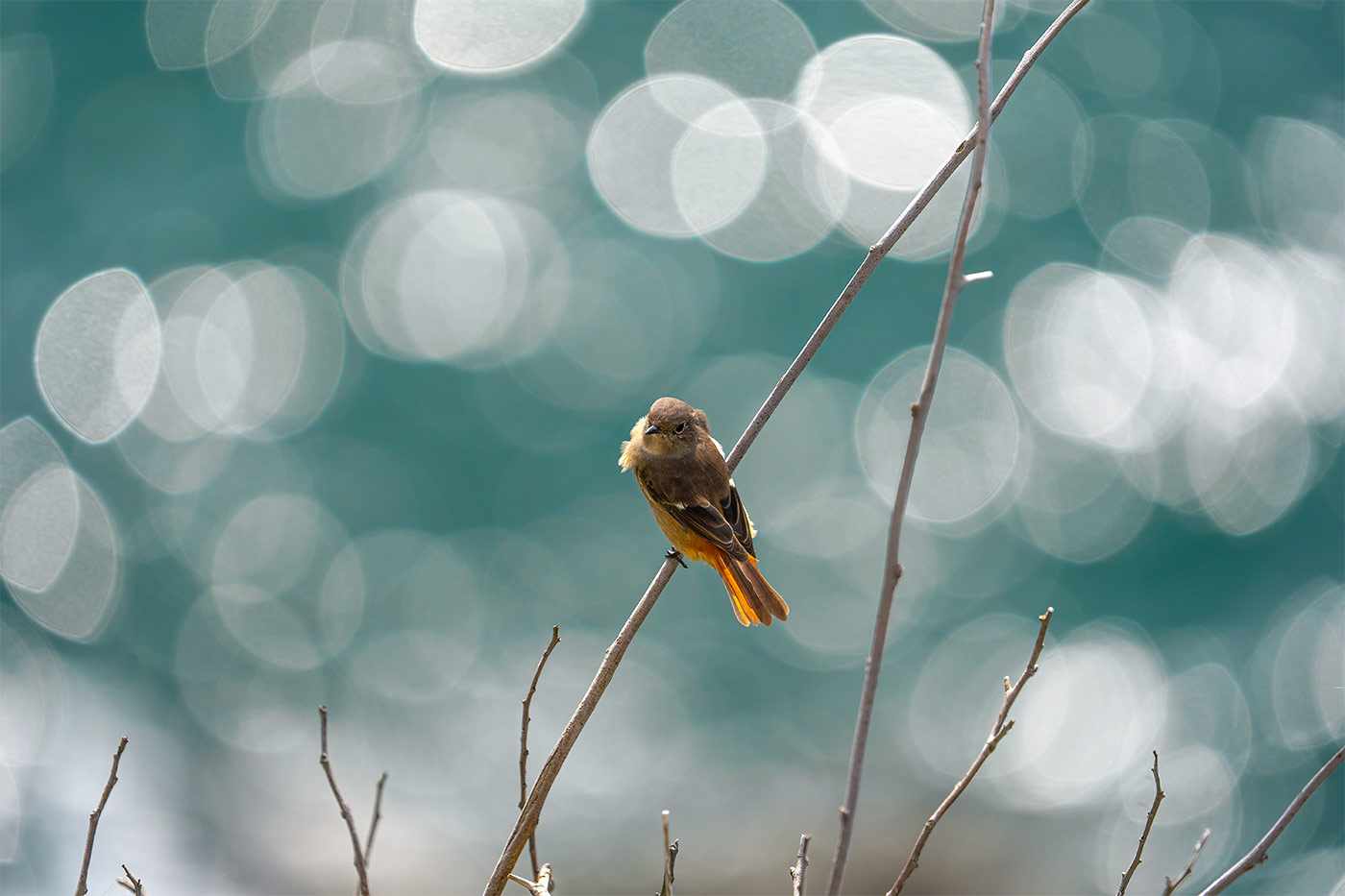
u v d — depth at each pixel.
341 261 18.98
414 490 16.94
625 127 21.00
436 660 14.99
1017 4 22.98
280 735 13.96
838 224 19.77
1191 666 14.41
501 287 18.75
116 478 16.52
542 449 17.48
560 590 15.95
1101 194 19.97
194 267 18.94
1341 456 16.47
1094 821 12.53
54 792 12.48
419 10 22.92
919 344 18.42
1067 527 16.22
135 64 21.73
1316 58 22.02
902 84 21.66
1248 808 12.55
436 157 20.52
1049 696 14.26
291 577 15.88
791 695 14.55
